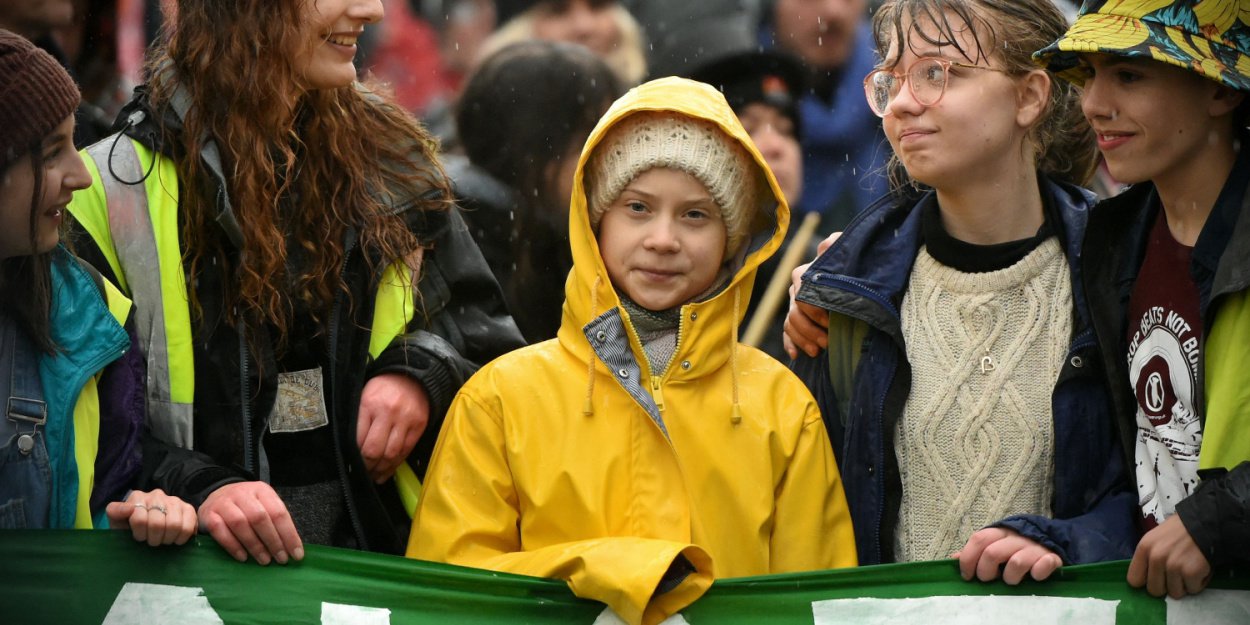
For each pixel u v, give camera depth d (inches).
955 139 402.9
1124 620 371.2
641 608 358.6
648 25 677.3
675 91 402.9
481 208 576.1
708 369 401.7
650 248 393.7
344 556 374.9
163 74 412.8
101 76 564.1
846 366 419.5
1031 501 401.7
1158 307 383.2
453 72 710.5
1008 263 410.9
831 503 403.5
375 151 431.2
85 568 364.5
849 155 631.2
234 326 407.8
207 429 406.3
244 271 404.8
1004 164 408.8
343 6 410.3
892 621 376.2
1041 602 373.7
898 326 411.8
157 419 400.2
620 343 397.7
